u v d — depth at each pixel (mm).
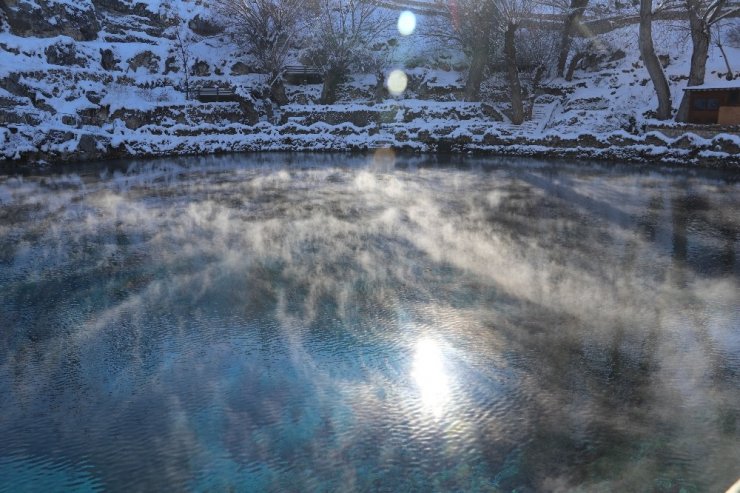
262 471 3219
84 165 19094
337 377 4328
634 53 28297
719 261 7406
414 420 3717
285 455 3361
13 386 4270
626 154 19766
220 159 21031
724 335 5043
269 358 4668
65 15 25188
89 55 25188
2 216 10617
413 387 4160
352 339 5020
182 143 22719
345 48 28672
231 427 3674
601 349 4762
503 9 24641
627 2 32219
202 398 4043
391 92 29469
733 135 17609
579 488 3039
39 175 16578
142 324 5414
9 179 15766
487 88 28391
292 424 3689
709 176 15742
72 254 7922
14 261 7609
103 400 4047
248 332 5199
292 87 30703
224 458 3344
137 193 13195
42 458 3379
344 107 26250
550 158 20906
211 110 25594
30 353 4840
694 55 21297
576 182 14750
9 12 23047
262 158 21266
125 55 26844
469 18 27625
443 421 3701
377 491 3041
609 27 30172
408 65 30719
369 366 4500
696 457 3289
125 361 4656
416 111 26094
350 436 3551
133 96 25000
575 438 3494
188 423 3729
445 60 30625
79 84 23062
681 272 6945
